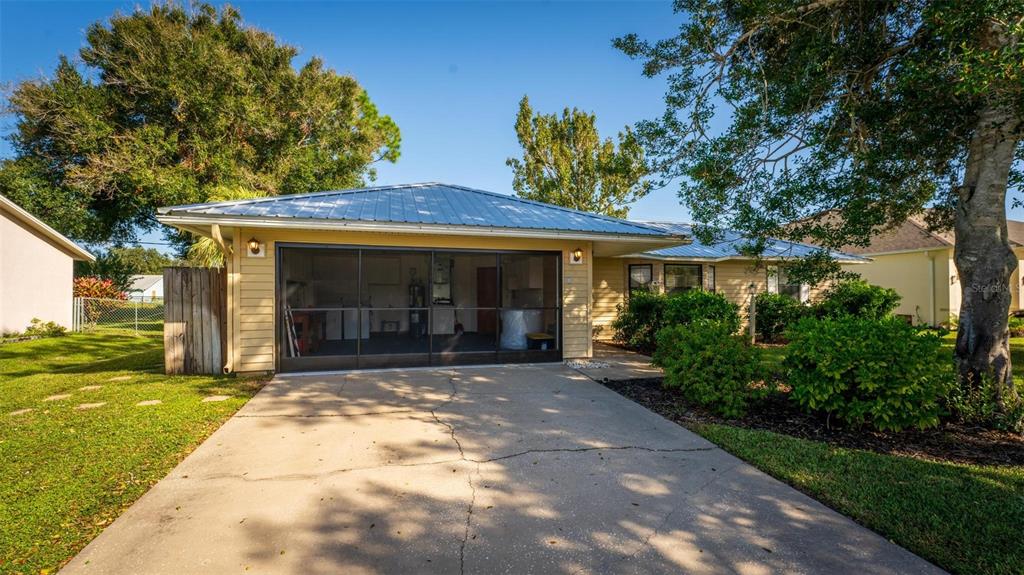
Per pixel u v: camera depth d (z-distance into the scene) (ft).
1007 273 15.93
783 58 20.02
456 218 25.38
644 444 13.52
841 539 8.45
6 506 9.47
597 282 43.98
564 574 7.39
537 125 67.00
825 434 14.47
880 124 17.53
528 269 30.73
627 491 10.41
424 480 10.91
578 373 24.34
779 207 18.93
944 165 18.97
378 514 9.29
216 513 9.27
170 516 9.13
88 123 54.49
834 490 10.38
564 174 65.87
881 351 14.29
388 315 32.73
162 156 58.18
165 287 24.03
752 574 7.42
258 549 8.02
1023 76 11.09
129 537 8.36
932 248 48.01
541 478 11.08
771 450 12.84
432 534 8.55
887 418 13.82
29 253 43.78
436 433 14.35
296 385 21.06
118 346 40.06
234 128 61.72
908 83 14.73
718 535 8.58
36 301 44.73
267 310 23.44
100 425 14.88
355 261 32.14
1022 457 12.46
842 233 18.75
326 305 31.30
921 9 15.10
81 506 9.53
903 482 10.78
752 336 36.29
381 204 27.12
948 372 14.21
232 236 25.53
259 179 61.72
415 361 25.67
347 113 77.51
